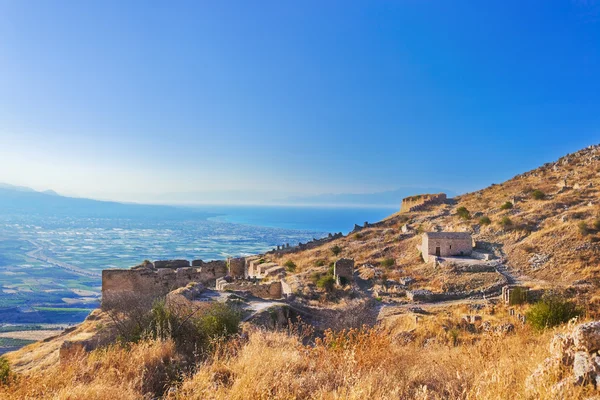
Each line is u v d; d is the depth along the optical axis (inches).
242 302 872.9
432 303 1350.9
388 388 229.1
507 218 2046.0
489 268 1574.8
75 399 242.1
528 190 2674.7
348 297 1461.6
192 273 1346.0
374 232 2753.4
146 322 466.0
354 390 213.9
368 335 350.0
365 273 1798.7
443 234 1854.1
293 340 408.2
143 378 291.7
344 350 305.1
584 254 1493.6
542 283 1346.0
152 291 1175.6
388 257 2085.4
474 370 265.3
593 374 183.0
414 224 2637.8
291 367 276.5
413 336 910.4
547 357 231.6
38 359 600.4
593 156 3102.9
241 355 325.7
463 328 922.7
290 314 893.2
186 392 259.0
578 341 204.4
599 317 882.1
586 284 1270.9
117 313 619.2
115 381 280.5
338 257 2220.7
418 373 272.7
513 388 208.1
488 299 1288.1
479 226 2126.0
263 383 238.7
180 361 342.3
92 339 513.0
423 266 1788.9
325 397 220.8
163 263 1497.3
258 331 450.9
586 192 2218.3
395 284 1616.6
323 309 1115.3
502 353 299.9
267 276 1779.0
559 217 1913.1
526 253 1659.7
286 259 2417.6
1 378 307.7
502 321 966.4
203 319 471.8
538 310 704.4
